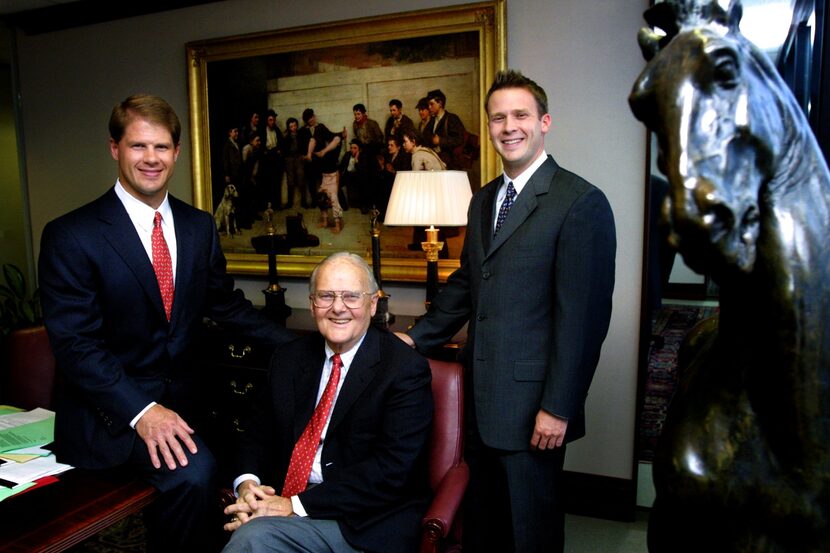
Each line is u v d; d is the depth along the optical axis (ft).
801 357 2.02
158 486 5.87
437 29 9.30
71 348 6.02
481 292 5.94
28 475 5.67
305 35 10.19
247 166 11.02
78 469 5.98
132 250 6.30
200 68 11.10
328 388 6.10
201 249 6.84
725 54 1.88
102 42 12.17
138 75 11.93
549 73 8.87
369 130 10.02
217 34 11.11
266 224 11.01
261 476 6.31
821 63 5.05
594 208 5.49
